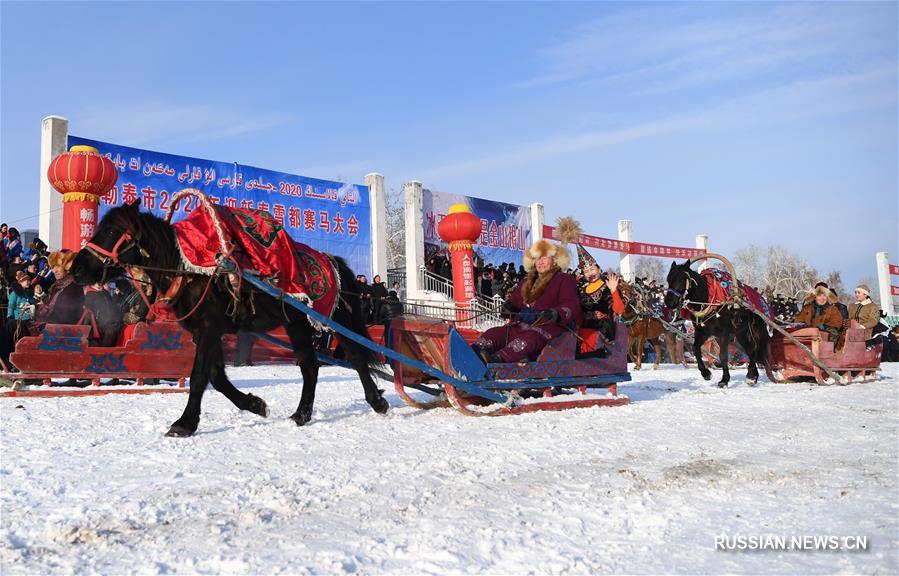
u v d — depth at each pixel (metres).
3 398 10.02
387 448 6.17
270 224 7.62
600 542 3.72
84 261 6.96
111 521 4.07
